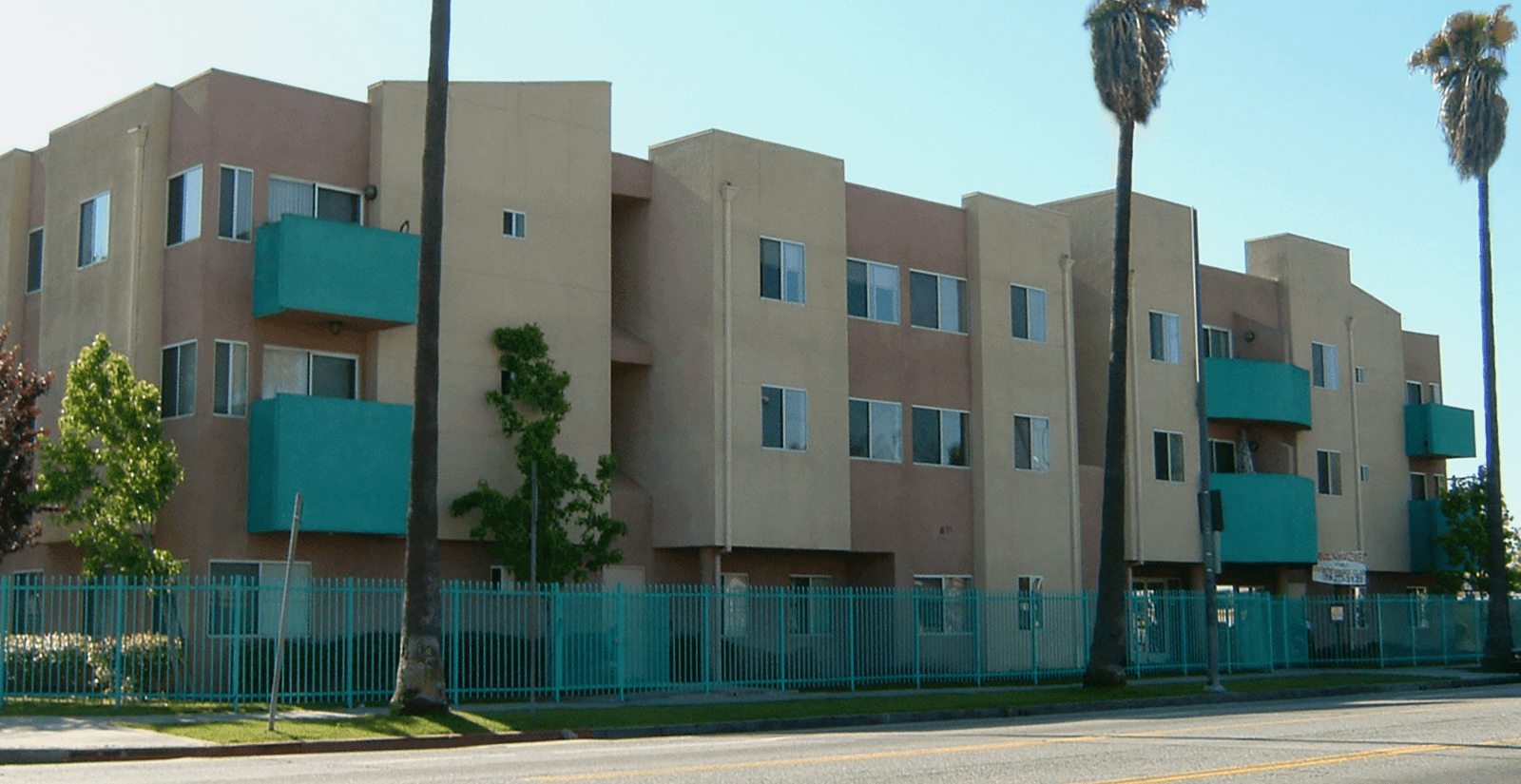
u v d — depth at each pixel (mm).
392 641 26516
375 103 29047
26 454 27344
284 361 27594
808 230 34188
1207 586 31203
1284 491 43719
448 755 17812
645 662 28391
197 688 24953
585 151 31641
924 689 31250
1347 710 25141
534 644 23062
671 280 33031
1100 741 17734
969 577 36938
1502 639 41250
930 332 37094
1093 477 40562
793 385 33375
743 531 31969
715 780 13305
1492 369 42344
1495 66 42469
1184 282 43531
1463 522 47719
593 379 31047
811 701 27281
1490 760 15414
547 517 28750
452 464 28719
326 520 26531
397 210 28719
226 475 26609
